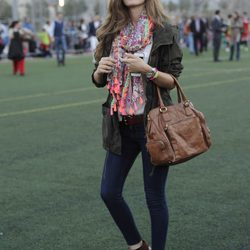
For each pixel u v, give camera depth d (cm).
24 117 1268
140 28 457
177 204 658
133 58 441
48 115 1287
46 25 3581
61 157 891
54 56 3581
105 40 471
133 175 782
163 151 443
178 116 452
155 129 445
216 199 675
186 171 794
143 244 503
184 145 445
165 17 461
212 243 550
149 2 458
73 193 712
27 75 2356
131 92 458
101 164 845
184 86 1777
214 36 2834
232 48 2886
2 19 4366
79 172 805
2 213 646
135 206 658
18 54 2316
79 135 1052
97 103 1457
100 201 679
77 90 1762
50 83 1998
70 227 600
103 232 585
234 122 1140
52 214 640
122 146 474
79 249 545
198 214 626
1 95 1686
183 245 545
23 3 4850
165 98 464
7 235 583
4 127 1152
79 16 5116
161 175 468
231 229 582
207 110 1292
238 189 712
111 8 465
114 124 467
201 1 5628
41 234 584
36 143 996
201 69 2402
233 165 823
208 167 812
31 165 848
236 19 2892
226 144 948
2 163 863
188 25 3981
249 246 541
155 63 455
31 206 668
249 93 1577
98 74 471
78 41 3875
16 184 755
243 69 2359
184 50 3931
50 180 770
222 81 1900
